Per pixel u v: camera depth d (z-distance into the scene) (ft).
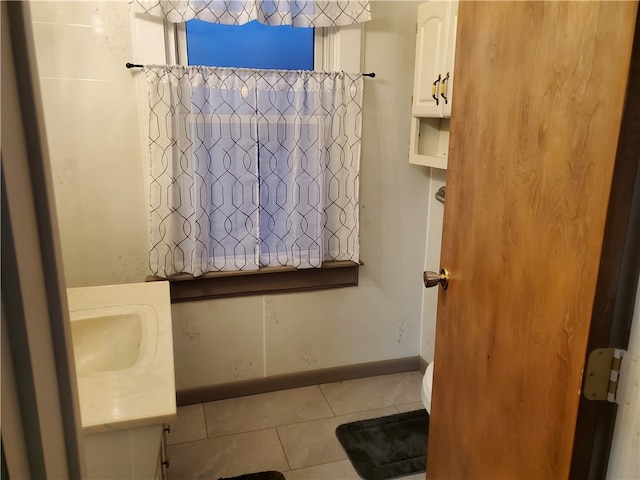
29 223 1.29
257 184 7.47
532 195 3.33
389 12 7.57
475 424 4.32
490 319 3.98
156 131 6.82
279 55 7.52
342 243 8.13
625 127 2.51
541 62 3.19
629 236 2.66
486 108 3.96
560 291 3.04
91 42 6.57
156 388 3.58
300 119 7.34
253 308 8.13
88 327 4.91
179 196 7.20
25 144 1.27
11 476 1.28
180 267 7.47
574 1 2.85
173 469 6.67
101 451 3.27
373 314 8.82
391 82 7.84
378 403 8.27
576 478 2.99
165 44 6.87
